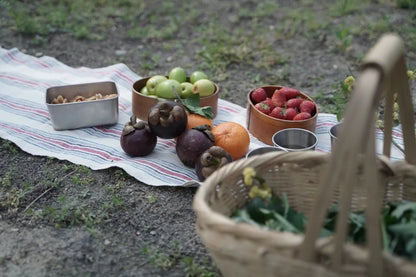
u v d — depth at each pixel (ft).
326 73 12.98
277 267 4.54
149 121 8.30
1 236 7.00
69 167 8.50
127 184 8.20
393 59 4.40
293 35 15.19
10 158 8.79
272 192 6.28
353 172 4.24
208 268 6.49
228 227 4.63
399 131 9.52
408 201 6.10
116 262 6.59
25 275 6.33
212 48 13.85
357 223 5.70
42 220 7.33
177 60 13.67
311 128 8.84
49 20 15.25
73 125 9.47
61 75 11.72
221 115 10.30
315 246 4.34
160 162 8.63
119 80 11.66
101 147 9.02
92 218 7.41
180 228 7.30
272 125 8.84
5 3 14.79
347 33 15.02
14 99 10.50
